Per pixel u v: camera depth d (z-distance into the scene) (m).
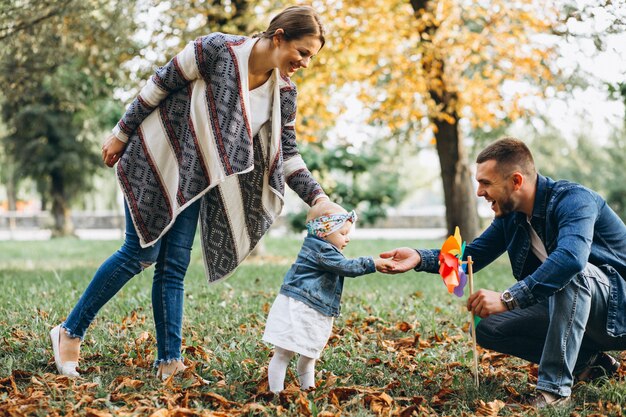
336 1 12.57
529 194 3.59
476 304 3.46
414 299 6.89
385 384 3.86
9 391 3.56
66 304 5.95
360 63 13.18
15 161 25.98
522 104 13.12
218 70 3.61
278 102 3.76
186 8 11.96
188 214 3.82
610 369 3.97
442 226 35.25
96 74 12.93
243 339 4.71
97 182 31.80
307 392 3.56
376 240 22.11
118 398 3.41
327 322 3.57
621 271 3.65
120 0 11.41
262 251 15.20
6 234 33.06
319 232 3.57
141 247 3.74
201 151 3.63
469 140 18.78
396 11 12.99
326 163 16.03
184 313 5.78
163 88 3.66
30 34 10.80
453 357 4.47
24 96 12.32
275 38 3.57
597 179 23.02
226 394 3.53
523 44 12.80
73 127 25.17
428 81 12.45
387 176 18.25
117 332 4.94
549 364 3.48
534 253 3.75
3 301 6.18
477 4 12.91
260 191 3.86
